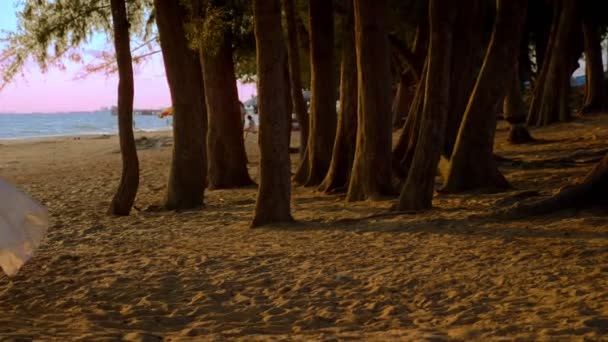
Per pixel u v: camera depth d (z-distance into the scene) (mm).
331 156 16750
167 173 22266
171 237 10375
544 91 28031
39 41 14953
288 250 8758
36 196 17312
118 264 8352
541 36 32375
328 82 16672
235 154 17891
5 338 4738
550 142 22094
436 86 11109
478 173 12984
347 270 7461
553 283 6242
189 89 13891
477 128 13016
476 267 7184
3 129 85375
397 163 14227
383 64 12977
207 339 4914
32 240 5180
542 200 9781
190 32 14422
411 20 23609
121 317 6012
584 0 26844
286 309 6059
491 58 12898
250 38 18328
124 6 13102
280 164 11039
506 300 5844
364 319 5617
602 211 9250
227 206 14086
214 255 8656
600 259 6988
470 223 9688
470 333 4762
